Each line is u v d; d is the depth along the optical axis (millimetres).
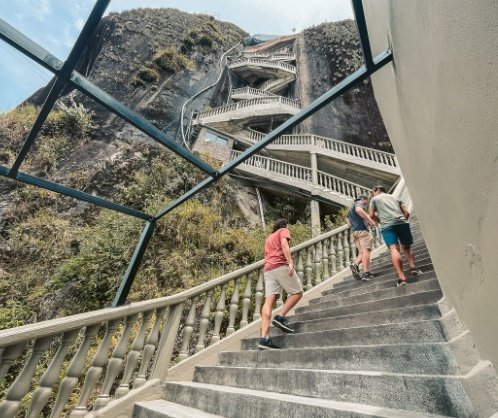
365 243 3906
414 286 2629
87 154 10109
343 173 12242
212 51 19344
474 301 1082
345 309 2791
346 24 19844
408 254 3137
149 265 6145
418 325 1764
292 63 20047
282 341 2607
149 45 16844
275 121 15344
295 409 1428
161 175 9828
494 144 688
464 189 940
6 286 5863
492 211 752
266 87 18922
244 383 2139
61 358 1715
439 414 1190
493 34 624
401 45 1499
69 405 3391
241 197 10898
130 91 14281
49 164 9227
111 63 15008
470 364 1266
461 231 1069
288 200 11688
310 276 4438
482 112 723
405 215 3271
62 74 1502
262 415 1563
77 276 5863
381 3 2051
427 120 1252
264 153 13789
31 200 7801
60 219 7617
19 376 1510
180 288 5871
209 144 13648
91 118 11617
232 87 18797
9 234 6945
